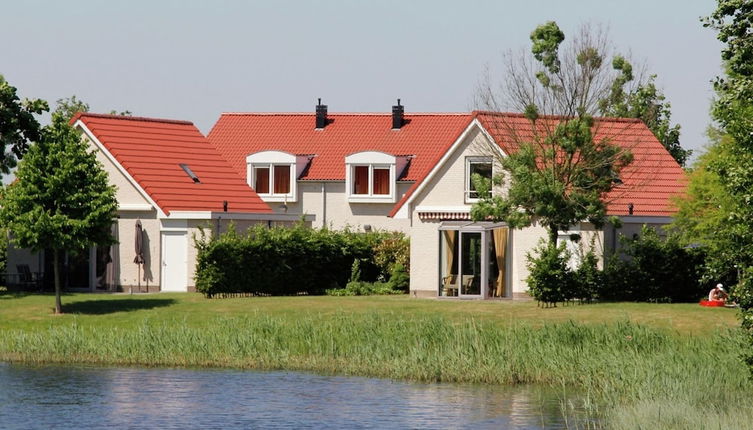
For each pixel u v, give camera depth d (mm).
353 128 135625
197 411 53219
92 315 80250
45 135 81562
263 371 64250
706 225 81562
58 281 81500
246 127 138250
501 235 91062
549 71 88000
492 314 77062
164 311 81062
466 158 93375
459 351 62594
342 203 128375
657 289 82312
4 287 100750
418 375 61312
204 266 88562
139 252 97938
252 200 106562
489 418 51125
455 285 91312
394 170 126312
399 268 96750
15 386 59312
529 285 81062
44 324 77562
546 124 87000
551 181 82125
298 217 107875
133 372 63844
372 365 63156
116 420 51406
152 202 98562
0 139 70062
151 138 105625
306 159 131000
